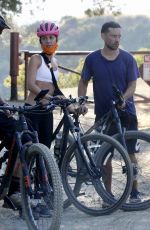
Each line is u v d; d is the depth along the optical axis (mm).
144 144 8977
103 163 8531
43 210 7309
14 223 8344
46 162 7105
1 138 8086
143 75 18562
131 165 8289
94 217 8469
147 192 9078
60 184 6949
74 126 8469
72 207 9156
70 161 8625
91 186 8727
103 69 9016
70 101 8328
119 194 8492
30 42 29266
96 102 9141
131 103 9172
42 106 7836
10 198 8195
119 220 8203
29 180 7375
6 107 7586
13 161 7871
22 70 26703
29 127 8398
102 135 8445
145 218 8266
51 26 8570
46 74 8664
